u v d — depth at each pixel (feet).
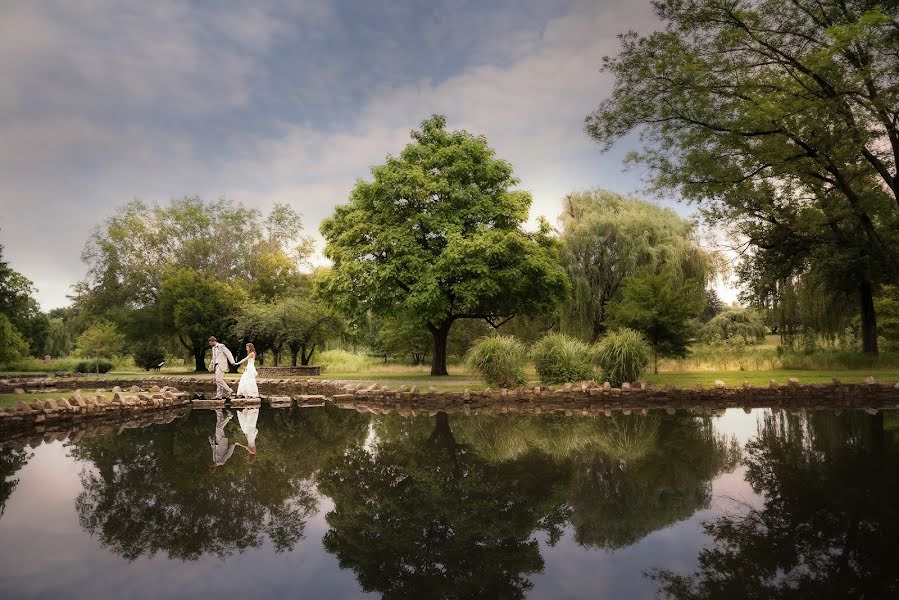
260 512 16.31
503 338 53.31
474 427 33.81
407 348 106.52
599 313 84.28
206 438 30.45
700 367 71.00
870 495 16.62
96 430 33.94
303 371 86.94
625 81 53.88
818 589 10.25
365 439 29.73
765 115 45.93
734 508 15.81
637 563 12.00
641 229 84.74
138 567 11.91
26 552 12.83
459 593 10.49
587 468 21.70
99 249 122.93
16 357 97.45
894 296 90.53
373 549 13.19
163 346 129.80
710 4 48.73
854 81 44.88
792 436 27.94
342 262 71.31
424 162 71.97
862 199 57.31
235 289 112.68
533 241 72.79
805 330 81.30
